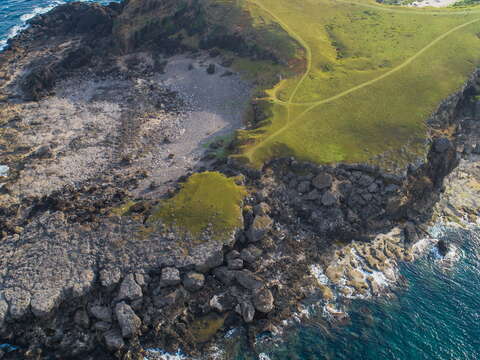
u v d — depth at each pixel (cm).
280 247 6116
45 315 5138
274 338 5181
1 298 5225
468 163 8131
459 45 9944
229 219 6081
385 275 5994
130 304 5262
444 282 5959
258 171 7025
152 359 4925
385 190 6694
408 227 6700
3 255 5800
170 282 5403
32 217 6688
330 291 5722
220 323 5241
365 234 6494
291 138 7594
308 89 8988
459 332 5291
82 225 6184
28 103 9750
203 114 9206
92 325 5153
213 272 5681
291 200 6731
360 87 8838
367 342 5181
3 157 8056
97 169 7706
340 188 6750
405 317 5466
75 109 9544
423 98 8381
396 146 7300
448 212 7125
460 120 8550
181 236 5878
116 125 8962
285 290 5666
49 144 8356
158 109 9481
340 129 7756
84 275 5456
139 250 5738
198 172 7438
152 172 7562
